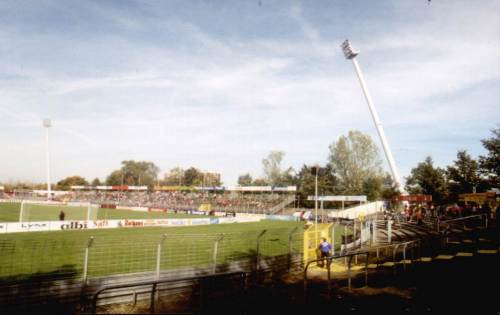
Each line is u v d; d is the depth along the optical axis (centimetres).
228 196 6862
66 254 1742
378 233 2634
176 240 2239
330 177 6228
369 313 888
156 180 15538
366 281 1168
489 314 858
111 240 2208
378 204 4581
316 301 1003
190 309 947
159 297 1067
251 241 2283
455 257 1564
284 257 1482
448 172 3912
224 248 1998
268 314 895
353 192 5709
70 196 8362
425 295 1034
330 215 4378
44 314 916
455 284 1145
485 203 2945
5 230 2689
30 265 1516
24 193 9475
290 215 4753
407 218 3450
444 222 2692
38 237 2417
